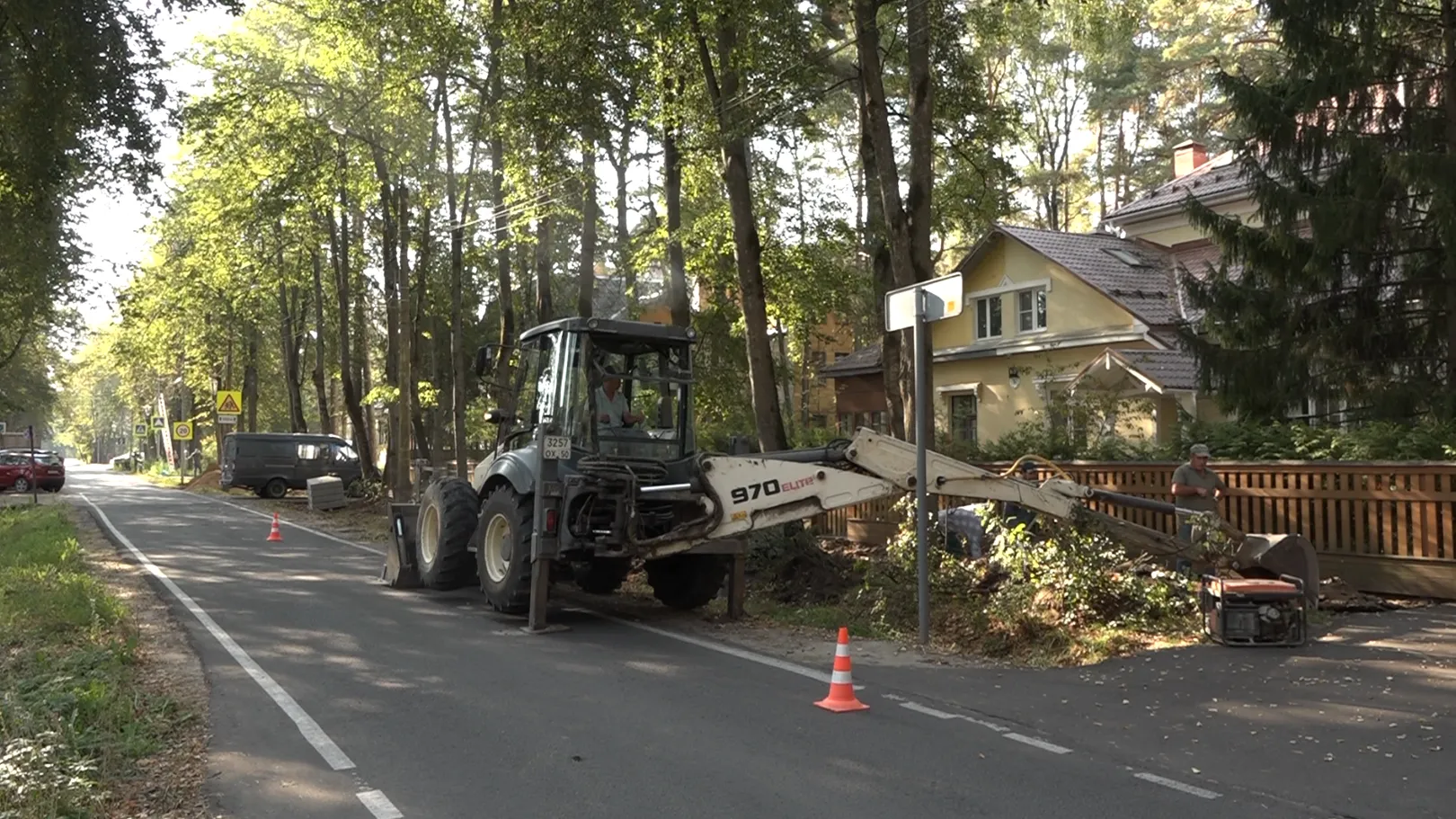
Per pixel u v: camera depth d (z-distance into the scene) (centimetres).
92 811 509
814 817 503
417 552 1283
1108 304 2359
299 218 2892
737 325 2373
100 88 1520
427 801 531
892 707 710
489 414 1192
